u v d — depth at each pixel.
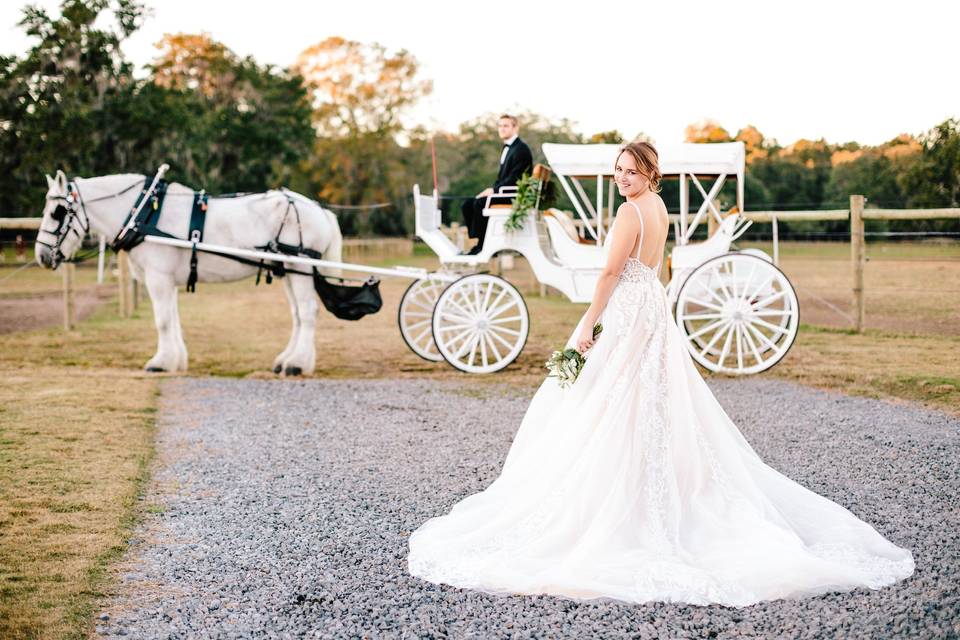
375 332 13.52
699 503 3.92
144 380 9.02
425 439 6.58
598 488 3.86
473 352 9.50
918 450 6.02
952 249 15.13
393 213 43.75
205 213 9.30
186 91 39.88
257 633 3.37
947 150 22.02
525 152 9.38
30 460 5.90
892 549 3.95
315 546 4.34
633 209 4.02
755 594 3.55
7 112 29.86
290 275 9.54
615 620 3.39
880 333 11.74
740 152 8.77
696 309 10.91
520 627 3.36
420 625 3.40
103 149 31.34
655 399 3.92
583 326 4.09
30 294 19.42
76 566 4.05
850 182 24.94
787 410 7.35
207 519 4.77
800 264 19.09
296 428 6.96
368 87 45.16
